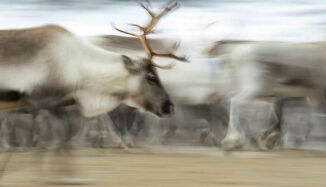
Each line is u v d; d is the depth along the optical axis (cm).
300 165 2338
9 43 1947
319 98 2898
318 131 3525
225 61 2927
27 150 3019
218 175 2023
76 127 3172
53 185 1827
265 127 3516
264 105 3488
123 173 2072
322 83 2842
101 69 2047
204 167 2250
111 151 3009
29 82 1936
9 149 3072
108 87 2069
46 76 1950
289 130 3459
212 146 3294
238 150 2878
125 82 2091
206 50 3216
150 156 2706
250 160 2523
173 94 3262
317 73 2842
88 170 2148
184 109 3331
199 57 3231
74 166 2216
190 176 1995
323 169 2209
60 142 2050
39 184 1841
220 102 3200
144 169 2184
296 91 2862
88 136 3259
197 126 3459
